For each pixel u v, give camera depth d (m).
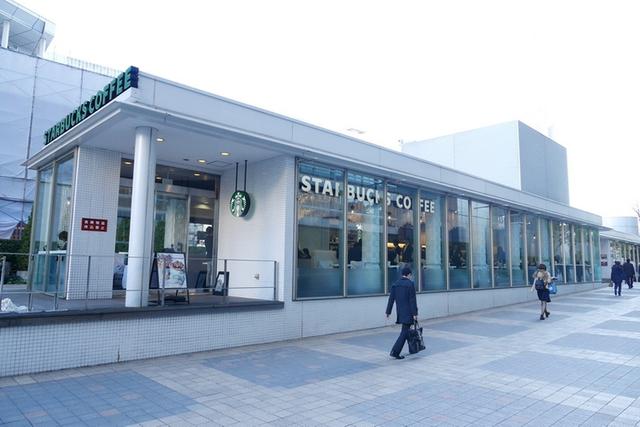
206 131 9.40
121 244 11.11
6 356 6.82
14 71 29.27
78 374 7.12
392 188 14.41
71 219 10.23
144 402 5.88
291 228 11.07
